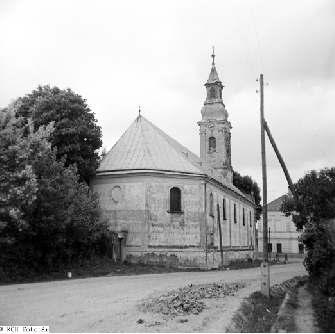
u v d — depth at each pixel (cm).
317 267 2862
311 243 2973
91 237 3419
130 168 4072
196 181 4216
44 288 2242
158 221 4025
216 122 5775
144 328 1282
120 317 1431
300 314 1919
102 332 1220
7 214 2588
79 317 1423
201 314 1538
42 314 1470
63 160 3253
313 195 3014
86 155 3978
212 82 5869
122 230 3959
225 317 1495
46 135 2977
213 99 5866
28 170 2627
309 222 3041
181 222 4103
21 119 2944
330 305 1911
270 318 1755
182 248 4062
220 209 4881
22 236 2834
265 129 2708
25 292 2066
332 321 1684
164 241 4019
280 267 4950
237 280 2914
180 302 1712
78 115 3925
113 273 3309
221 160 5731
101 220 3712
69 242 3200
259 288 2475
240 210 5934
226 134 5856
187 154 4925
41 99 3872
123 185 4072
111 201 4075
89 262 3459
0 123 2802
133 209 4012
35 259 2967
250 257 6119
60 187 3008
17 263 2828
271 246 9538
